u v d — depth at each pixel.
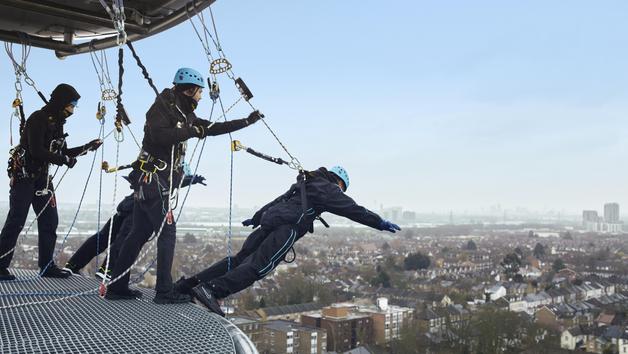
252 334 74.12
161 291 5.23
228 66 5.61
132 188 5.55
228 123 5.54
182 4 5.80
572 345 80.69
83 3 5.80
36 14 6.00
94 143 6.55
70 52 6.74
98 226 6.58
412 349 71.31
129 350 3.54
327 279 127.50
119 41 5.07
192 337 3.90
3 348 3.53
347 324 79.94
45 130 5.93
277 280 115.19
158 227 5.34
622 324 92.31
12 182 6.14
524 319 78.38
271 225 5.39
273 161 5.66
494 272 155.25
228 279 5.11
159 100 5.35
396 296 109.31
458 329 75.19
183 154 5.61
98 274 6.33
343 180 5.90
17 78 6.29
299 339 73.69
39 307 4.93
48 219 6.49
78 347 3.59
